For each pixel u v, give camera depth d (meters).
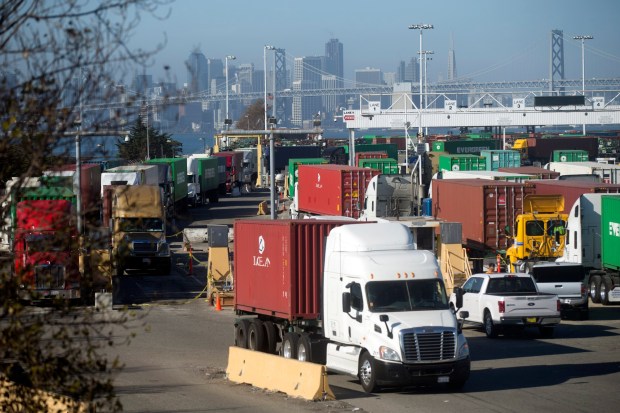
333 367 41.81
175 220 135.25
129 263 84.19
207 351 51.34
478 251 84.06
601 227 69.44
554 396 37.16
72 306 19.19
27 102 17.02
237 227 50.34
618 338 54.16
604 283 69.19
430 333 37.88
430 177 155.75
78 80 16.95
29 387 18.75
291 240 44.22
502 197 81.50
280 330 47.41
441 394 38.19
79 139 17.97
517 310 53.91
